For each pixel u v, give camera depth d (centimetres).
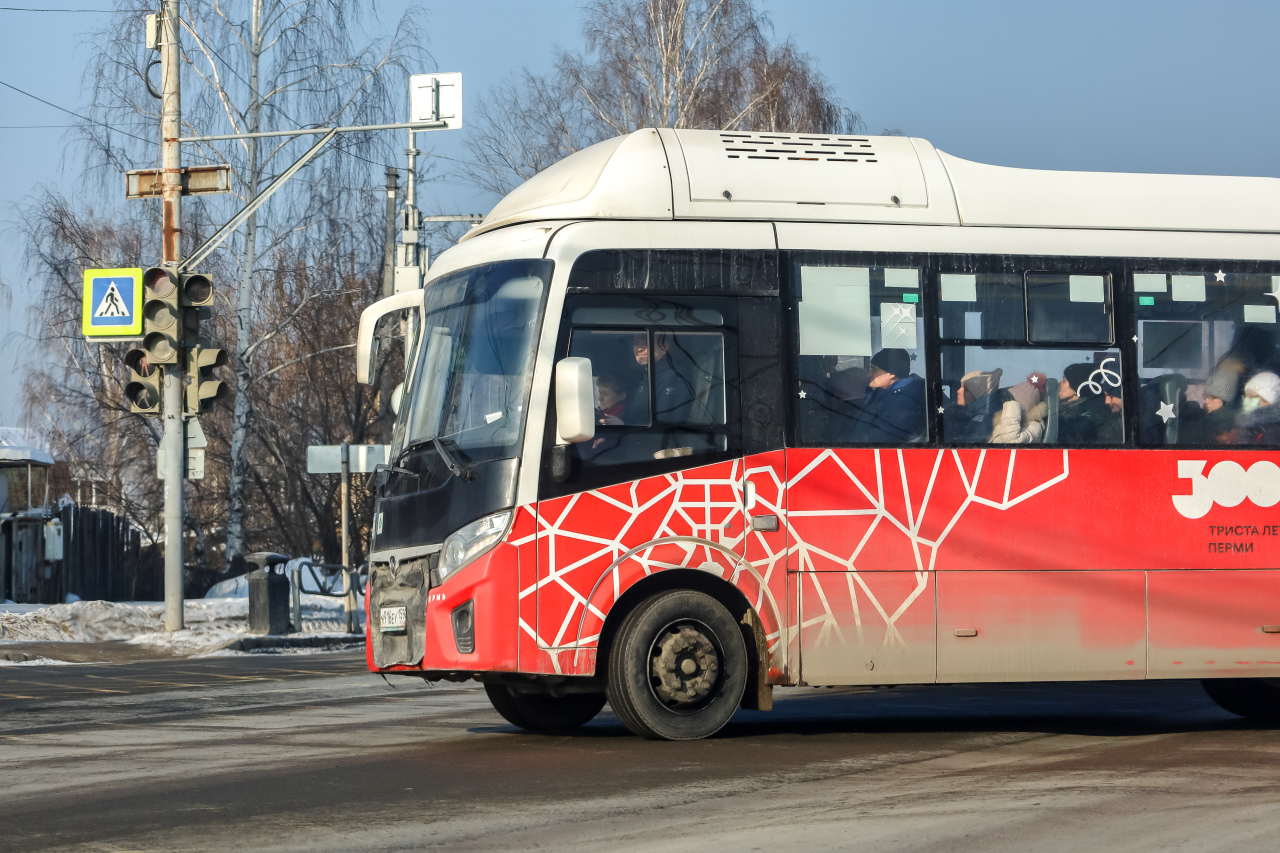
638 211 970
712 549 941
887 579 968
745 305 970
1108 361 1023
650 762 855
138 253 3784
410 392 1005
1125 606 1003
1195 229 1059
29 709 1226
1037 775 805
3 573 2716
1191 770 824
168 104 2144
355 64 3625
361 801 729
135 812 709
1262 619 1026
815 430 969
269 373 3775
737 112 3912
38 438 4197
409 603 952
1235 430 1038
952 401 994
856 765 844
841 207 1002
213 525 4609
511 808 706
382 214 3794
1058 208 1040
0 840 645
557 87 4053
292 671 1633
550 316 938
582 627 916
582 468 927
